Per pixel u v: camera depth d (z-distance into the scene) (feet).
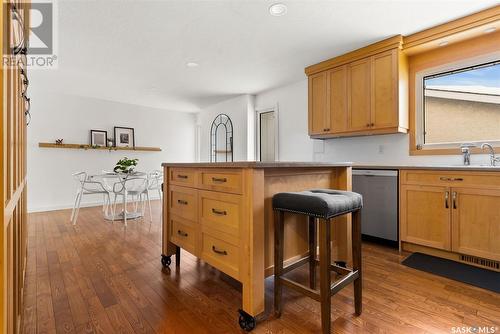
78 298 5.66
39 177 15.93
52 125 16.46
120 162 14.30
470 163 8.57
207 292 5.96
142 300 5.60
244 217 4.82
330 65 11.23
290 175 5.72
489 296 5.67
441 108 9.37
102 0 7.14
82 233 10.89
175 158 22.33
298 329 4.64
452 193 7.44
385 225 8.94
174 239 7.13
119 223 12.73
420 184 8.10
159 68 12.32
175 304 5.45
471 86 8.74
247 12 7.79
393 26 8.60
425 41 8.84
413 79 9.94
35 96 15.87
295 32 8.96
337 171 6.89
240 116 17.61
